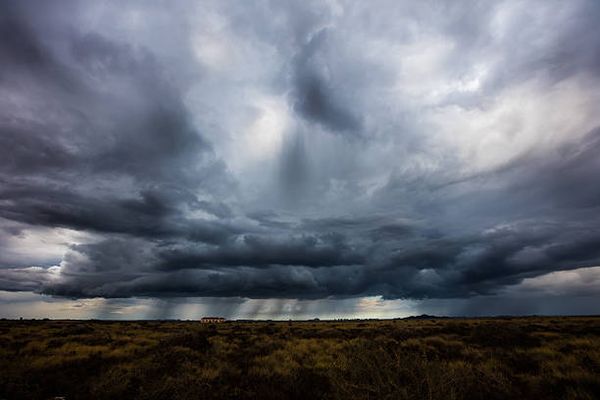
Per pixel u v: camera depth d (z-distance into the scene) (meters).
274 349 21.12
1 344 22.39
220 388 12.34
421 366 10.68
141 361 16.83
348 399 10.30
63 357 17.58
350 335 30.48
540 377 12.70
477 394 10.59
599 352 16.56
